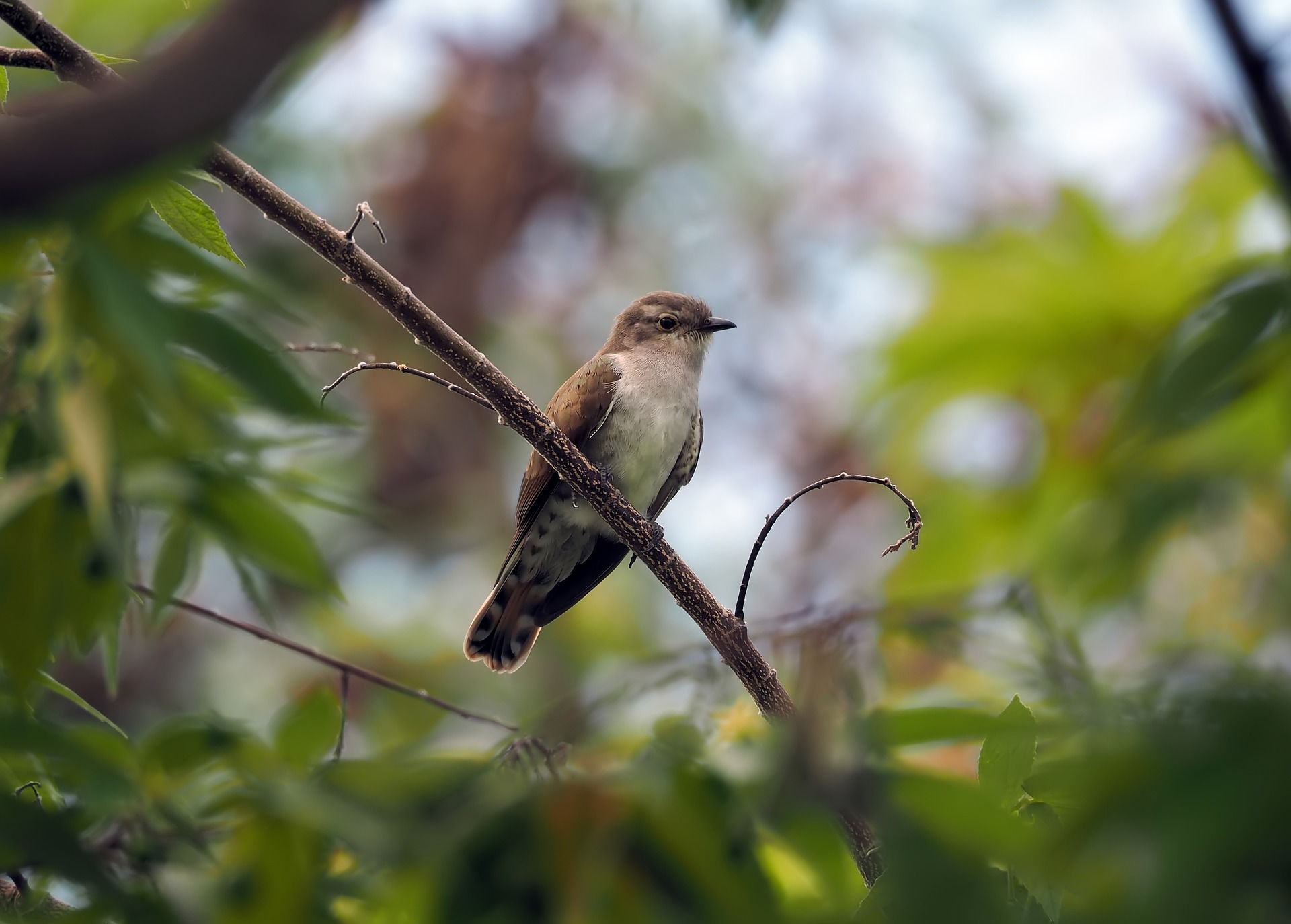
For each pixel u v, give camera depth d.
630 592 20.39
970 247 15.30
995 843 5.25
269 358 9.34
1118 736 4.48
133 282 6.30
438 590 20.59
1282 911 3.85
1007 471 16.00
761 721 8.20
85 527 8.19
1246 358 9.98
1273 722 4.06
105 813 6.40
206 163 8.47
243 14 2.81
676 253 24.41
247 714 18.48
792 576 21.88
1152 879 4.00
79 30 15.45
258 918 6.33
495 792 6.04
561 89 23.69
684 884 5.63
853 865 6.90
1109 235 14.69
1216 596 15.58
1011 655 8.48
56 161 2.68
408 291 9.25
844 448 22.59
